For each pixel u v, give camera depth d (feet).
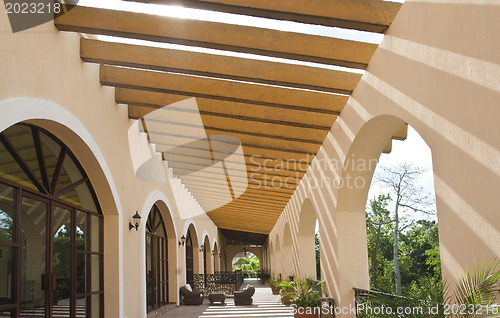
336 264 27.14
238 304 48.65
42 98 17.34
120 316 26.61
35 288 18.76
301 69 21.47
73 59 20.47
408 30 15.46
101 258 26.58
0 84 14.44
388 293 17.98
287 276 58.95
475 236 11.84
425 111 14.46
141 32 18.26
